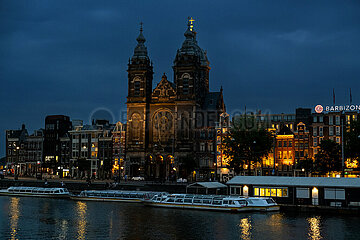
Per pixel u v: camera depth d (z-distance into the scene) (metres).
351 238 59.81
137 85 157.12
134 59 158.12
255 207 81.94
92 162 167.88
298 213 79.56
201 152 148.50
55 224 70.81
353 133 113.56
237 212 80.75
